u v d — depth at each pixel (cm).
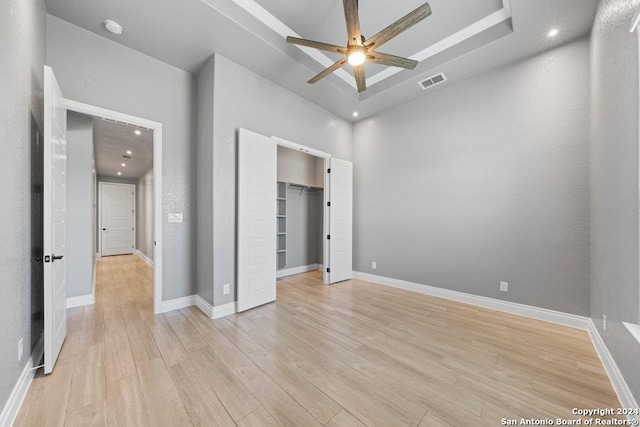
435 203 371
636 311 146
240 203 299
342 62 241
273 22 271
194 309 309
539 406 152
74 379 173
